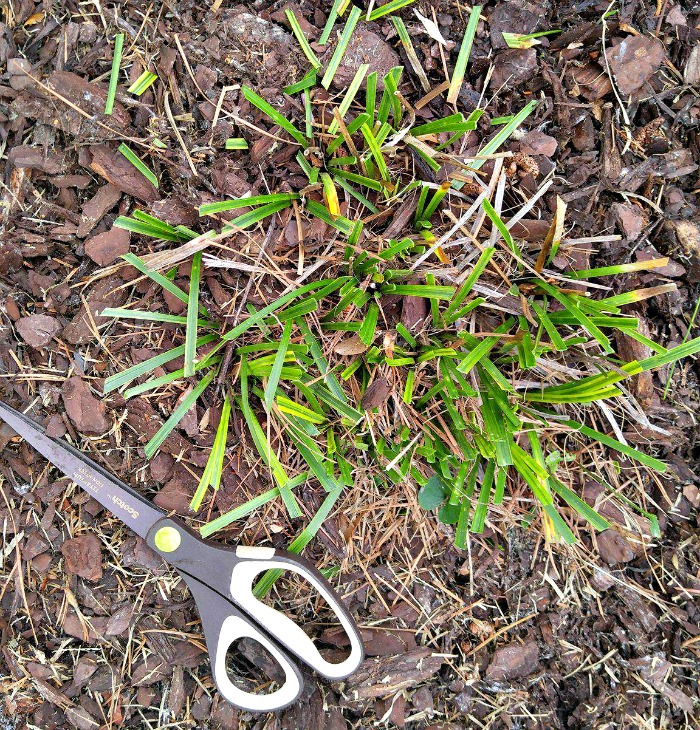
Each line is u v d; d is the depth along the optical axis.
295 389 0.33
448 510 0.33
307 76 0.31
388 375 0.33
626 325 0.31
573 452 0.35
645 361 0.31
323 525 0.34
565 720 0.35
